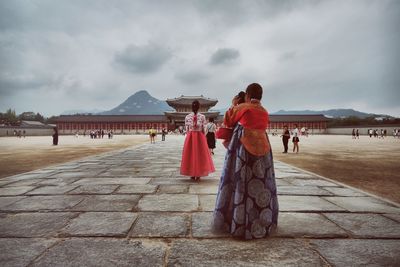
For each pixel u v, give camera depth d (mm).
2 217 3242
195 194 4410
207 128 12438
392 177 6691
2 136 60031
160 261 2162
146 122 78375
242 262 2150
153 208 3613
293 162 10125
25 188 4891
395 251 2361
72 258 2209
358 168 8398
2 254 2279
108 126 78125
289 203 3932
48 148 18734
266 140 2838
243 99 3201
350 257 2244
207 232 2777
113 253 2299
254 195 2672
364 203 3938
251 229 2598
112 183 5348
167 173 6668
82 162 9195
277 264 2123
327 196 4387
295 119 79500
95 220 3133
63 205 3756
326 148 19047
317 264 2125
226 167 2865
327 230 2842
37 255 2262
